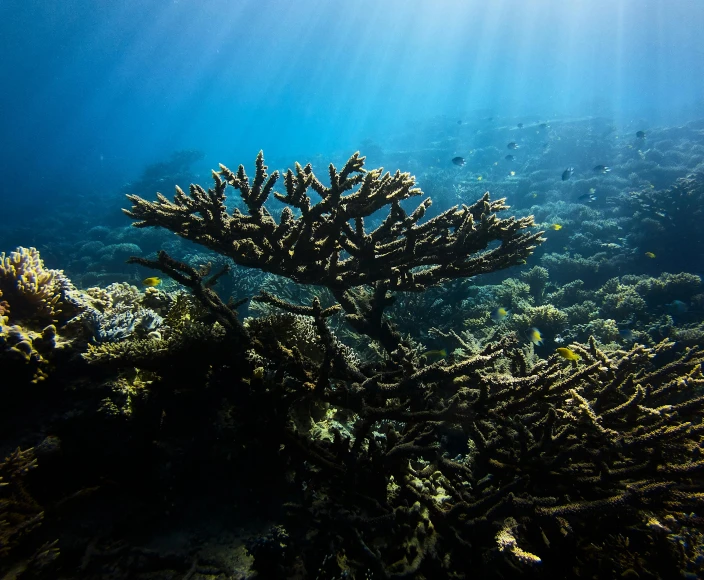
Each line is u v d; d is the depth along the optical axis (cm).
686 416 302
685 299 905
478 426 320
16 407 280
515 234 369
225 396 329
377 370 344
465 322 753
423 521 294
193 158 3388
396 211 315
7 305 305
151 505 288
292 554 261
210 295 367
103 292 407
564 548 269
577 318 875
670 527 253
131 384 312
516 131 3347
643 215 1306
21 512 244
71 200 3669
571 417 277
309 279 354
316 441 337
